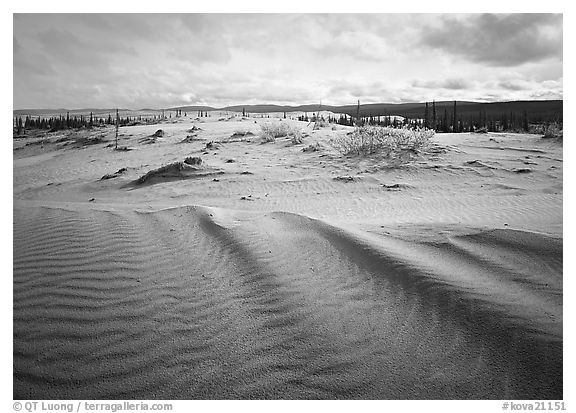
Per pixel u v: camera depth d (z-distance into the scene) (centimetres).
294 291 326
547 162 1056
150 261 391
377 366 238
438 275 338
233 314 295
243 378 232
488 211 618
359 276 349
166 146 2030
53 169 1675
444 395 219
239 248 417
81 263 384
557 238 405
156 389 227
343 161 1194
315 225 484
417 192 830
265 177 1070
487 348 250
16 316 292
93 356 251
